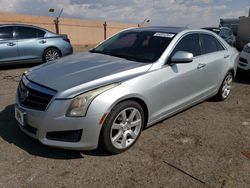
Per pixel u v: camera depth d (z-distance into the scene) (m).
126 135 3.46
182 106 4.38
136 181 2.92
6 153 3.35
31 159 3.24
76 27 21.30
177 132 4.13
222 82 5.45
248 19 15.67
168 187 2.85
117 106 3.24
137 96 3.42
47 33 9.32
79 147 3.11
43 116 3.05
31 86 3.29
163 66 3.85
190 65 4.30
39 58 9.05
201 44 4.79
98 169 3.10
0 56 8.20
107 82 3.22
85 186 2.82
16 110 3.46
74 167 3.12
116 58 4.05
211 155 3.50
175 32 4.42
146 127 3.84
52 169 3.07
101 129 3.18
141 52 4.14
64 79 3.26
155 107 3.78
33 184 2.81
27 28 8.84
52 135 3.12
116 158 3.34
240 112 5.14
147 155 3.44
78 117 3.01
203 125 4.44
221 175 3.08
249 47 7.93
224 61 5.27
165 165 3.23
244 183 2.95
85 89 3.06
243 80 7.99
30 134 3.27
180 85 4.12
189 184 2.90
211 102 5.67
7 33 8.38
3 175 2.94
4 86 6.41
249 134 4.19
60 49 9.53
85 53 4.54
